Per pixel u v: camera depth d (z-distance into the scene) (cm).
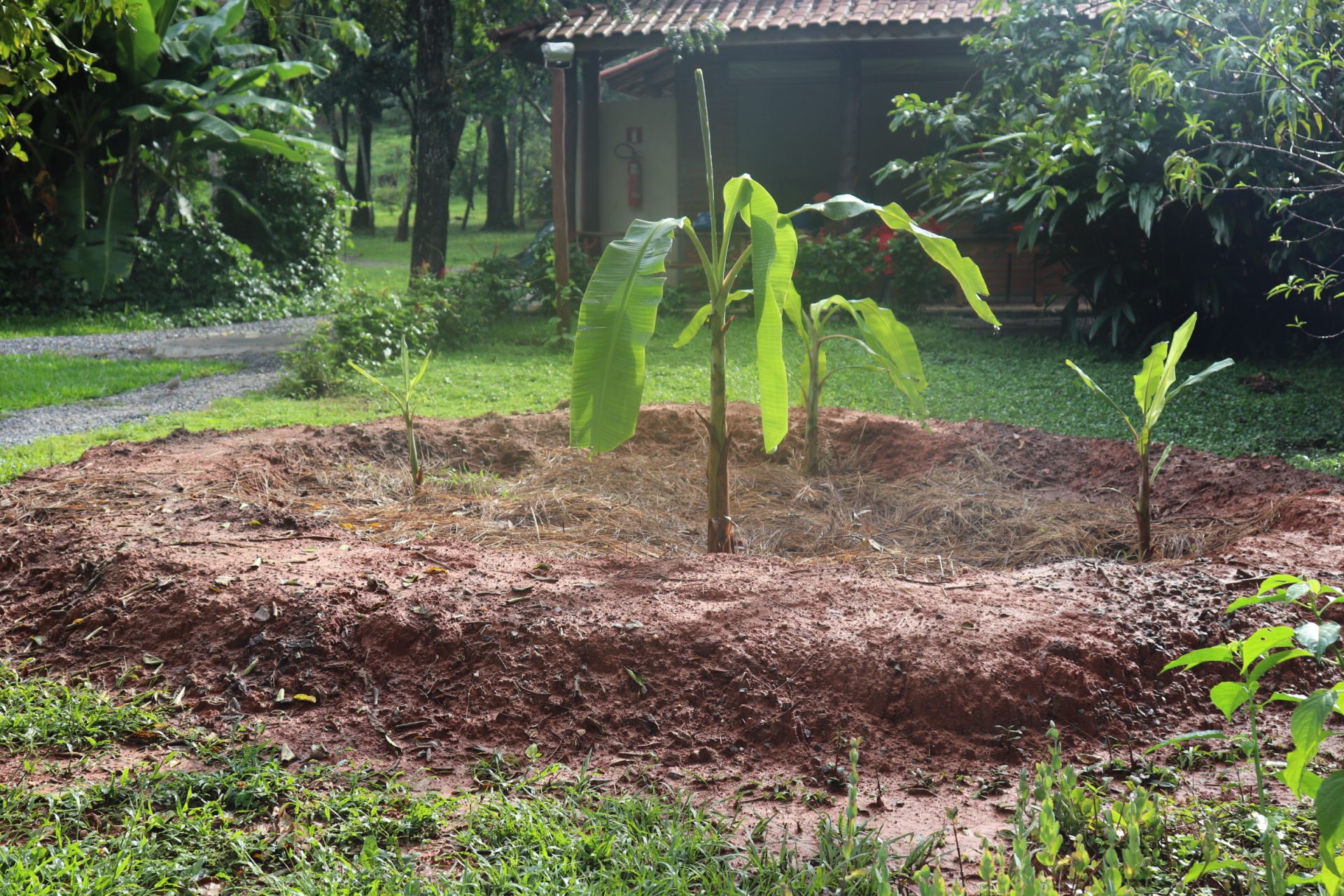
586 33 1504
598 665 347
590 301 411
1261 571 414
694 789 299
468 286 1369
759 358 450
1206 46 831
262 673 355
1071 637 353
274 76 2039
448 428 723
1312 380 1012
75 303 1702
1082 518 555
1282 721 338
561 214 1315
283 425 845
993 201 1186
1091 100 972
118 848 259
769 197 442
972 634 353
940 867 253
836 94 1948
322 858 256
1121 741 324
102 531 463
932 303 1545
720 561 438
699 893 245
